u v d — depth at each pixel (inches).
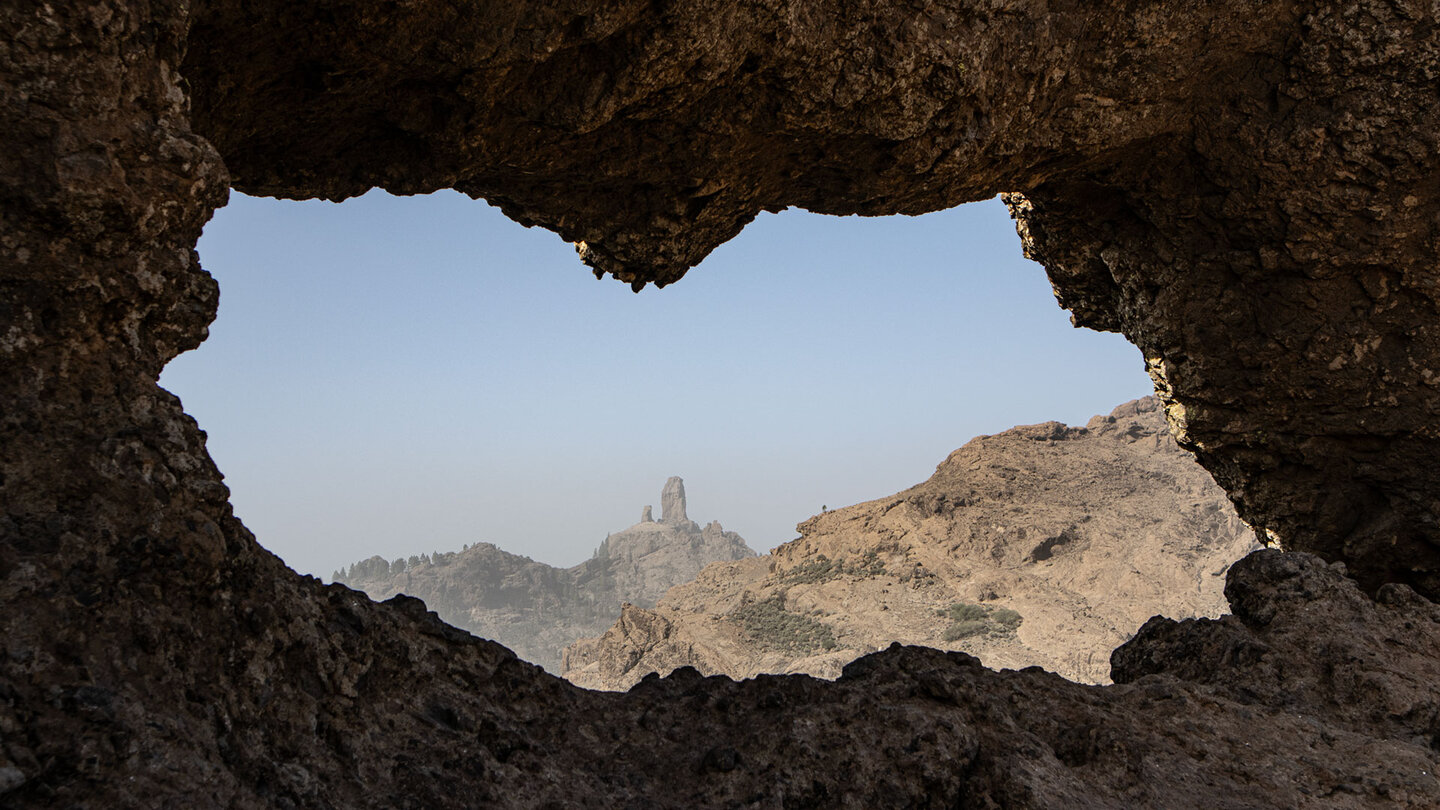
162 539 173.3
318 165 347.9
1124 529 4530.0
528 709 230.7
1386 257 477.1
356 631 207.3
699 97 351.3
